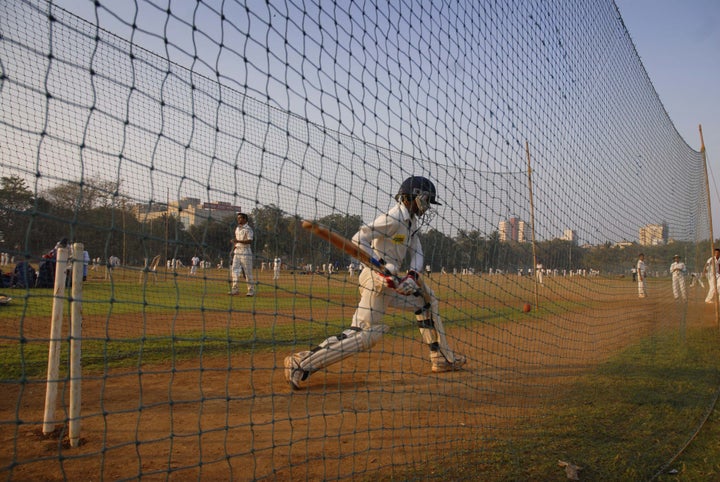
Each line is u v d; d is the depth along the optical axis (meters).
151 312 7.19
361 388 4.04
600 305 7.49
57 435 2.73
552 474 2.66
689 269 8.81
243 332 6.26
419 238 3.80
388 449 2.83
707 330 8.42
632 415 3.76
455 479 2.49
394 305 4.16
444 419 3.41
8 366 4.12
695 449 3.23
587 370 5.05
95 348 4.98
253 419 3.21
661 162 6.71
